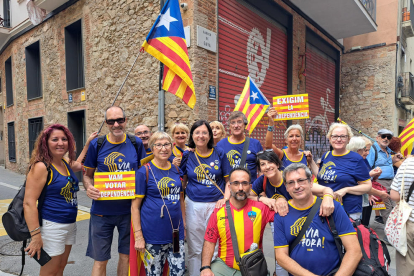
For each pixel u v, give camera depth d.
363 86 12.36
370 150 4.78
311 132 10.47
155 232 2.52
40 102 10.07
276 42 8.47
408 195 2.46
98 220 2.77
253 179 3.25
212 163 2.97
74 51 8.75
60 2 8.30
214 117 5.89
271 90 8.24
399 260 2.53
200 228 2.93
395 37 11.62
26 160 11.20
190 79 3.57
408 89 12.53
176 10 3.58
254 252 2.22
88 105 7.83
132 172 2.63
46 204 2.41
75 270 3.43
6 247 4.04
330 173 2.96
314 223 2.11
